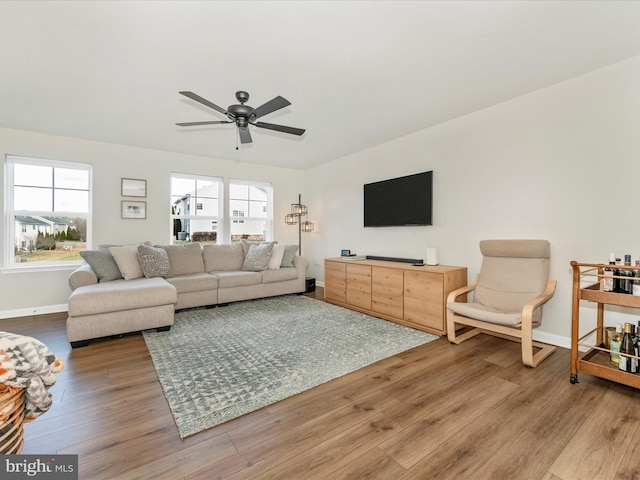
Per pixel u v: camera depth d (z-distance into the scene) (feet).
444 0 5.43
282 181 19.48
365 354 8.34
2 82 8.31
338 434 5.04
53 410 5.70
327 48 6.86
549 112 8.91
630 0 5.42
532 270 8.86
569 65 7.76
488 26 6.17
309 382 6.79
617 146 7.73
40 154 12.46
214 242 17.13
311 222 19.61
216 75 7.98
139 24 5.98
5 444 2.99
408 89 8.93
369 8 5.61
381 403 5.95
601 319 7.66
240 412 5.66
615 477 4.11
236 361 7.88
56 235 13.12
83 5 5.45
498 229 10.16
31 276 12.31
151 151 14.96
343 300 13.74
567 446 4.71
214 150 15.31
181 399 6.08
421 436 4.97
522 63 7.63
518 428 5.15
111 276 11.51
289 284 15.80
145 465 4.36
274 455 4.57
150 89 8.73
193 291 12.82
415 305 10.64
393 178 13.79
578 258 8.43
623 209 7.66
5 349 2.92
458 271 10.34
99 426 5.24
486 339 9.61
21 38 6.40
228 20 5.89
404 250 13.55
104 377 7.03
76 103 9.65
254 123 8.11
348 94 9.20
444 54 7.16
